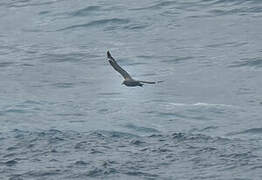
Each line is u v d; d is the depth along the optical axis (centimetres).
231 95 5291
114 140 4166
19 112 5006
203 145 3994
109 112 4991
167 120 4766
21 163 3675
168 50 6500
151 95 5366
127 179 3419
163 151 3859
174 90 5469
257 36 6694
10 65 6397
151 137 4253
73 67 6259
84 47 6781
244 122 4675
